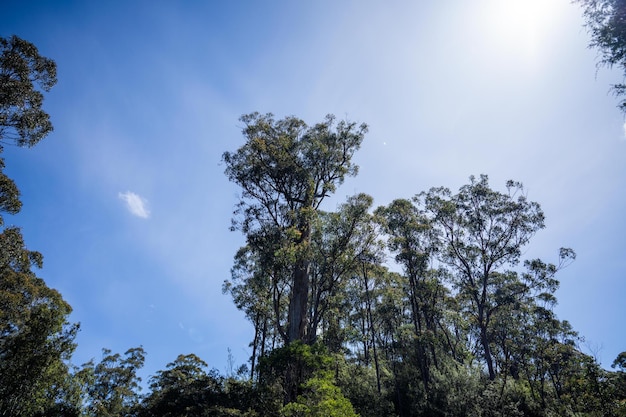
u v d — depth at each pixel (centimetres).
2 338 2180
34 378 1858
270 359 1884
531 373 3189
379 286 3316
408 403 2653
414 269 3409
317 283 2620
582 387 2528
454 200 3500
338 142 2878
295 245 2348
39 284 2783
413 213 3503
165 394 2144
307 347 1853
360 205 2395
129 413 2267
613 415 2300
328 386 1486
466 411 2409
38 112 2142
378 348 3788
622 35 1226
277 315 2369
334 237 2423
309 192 2639
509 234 3262
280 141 2723
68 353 2003
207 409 1903
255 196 2684
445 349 3553
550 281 3272
